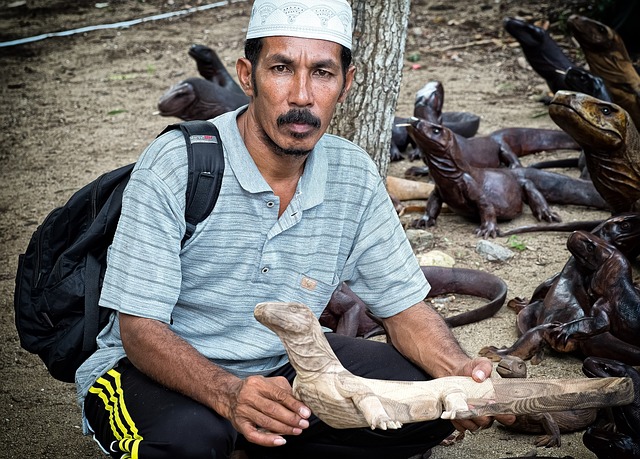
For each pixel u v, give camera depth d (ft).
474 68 34.60
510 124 28.12
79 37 42.11
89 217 10.61
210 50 27.35
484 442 12.82
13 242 20.80
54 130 29.63
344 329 15.35
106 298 9.60
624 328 14.47
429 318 10.64
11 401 14.20
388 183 22.85
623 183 18.81
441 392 8.87
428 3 43.93
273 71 9.17
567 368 14.83
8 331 16.61
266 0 9.17
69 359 10.59
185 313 10.18
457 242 20.24
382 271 10.66
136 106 31.91
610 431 12.10
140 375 9.87
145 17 45.27
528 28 26.78
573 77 22.88
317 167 9.96
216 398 8.98
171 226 9.49
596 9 36.19
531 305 16.15
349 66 9.75
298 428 8.73
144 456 9.20
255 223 9.74
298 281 10.10
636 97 24.50
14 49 40.52
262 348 10.14
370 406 8.36
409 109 29.99
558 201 21.90
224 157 9.61
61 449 12.85
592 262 15.21
